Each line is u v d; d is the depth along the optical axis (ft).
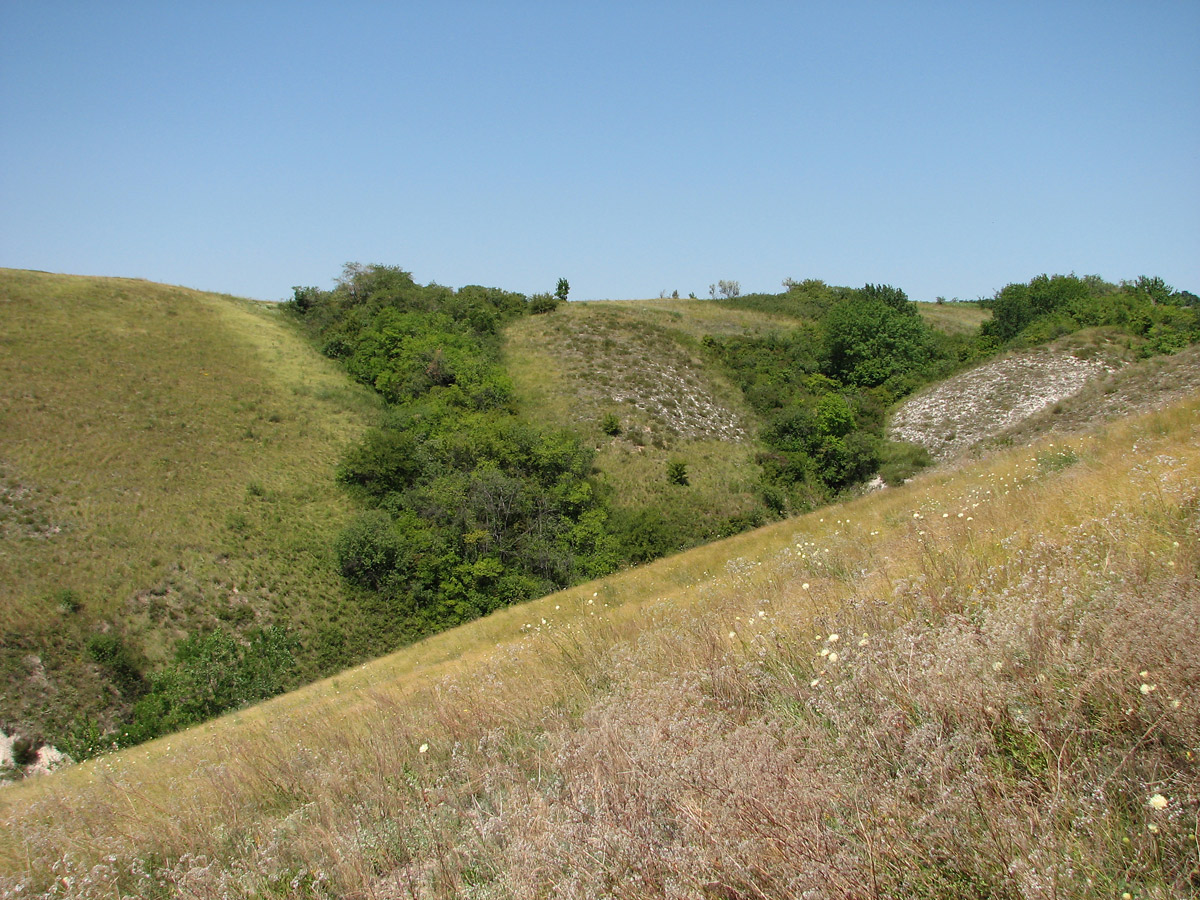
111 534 114.83
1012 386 152.76
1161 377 100.89
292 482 140.67
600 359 202.69
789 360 207.31
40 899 17.61
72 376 155.33
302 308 239.09
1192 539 18.39
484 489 131.13
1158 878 8.69
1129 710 11.44
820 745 13.47
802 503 147.54
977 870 9.46
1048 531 24.80
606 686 22.58
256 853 16.96
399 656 71.26
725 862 10.46
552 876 11.96
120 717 90.27
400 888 13.53
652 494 148.05
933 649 15.35
